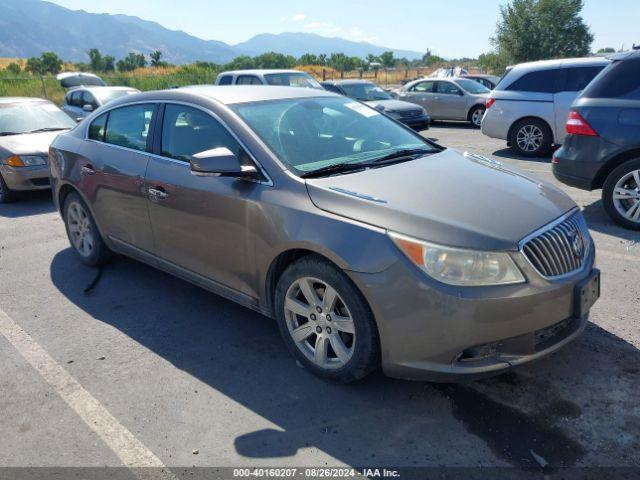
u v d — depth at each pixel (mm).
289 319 3336
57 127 9102
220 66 43625
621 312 3959
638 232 5734
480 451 2654
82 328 4055
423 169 3502
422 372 2816
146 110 4305
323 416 2955
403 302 2738
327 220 2998
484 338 2699
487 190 3213
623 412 2895
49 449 2770
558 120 10148
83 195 4844
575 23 34562
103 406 3102
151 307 4375
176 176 3861
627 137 5602
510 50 36125
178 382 3318
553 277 2850
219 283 3787
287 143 3576
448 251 2701
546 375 3232
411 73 48094
